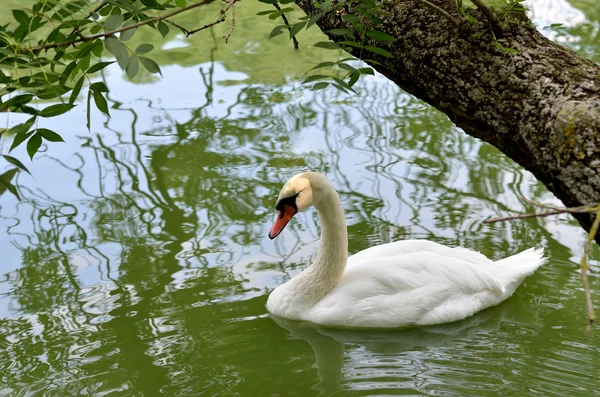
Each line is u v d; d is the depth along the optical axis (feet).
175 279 18.74
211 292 18.25
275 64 32.68
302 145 25.98
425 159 24.85
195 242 20.49
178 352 15.90
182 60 33.22
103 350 15.92
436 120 27.96
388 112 28.58
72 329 16.72
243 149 25.81
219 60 33.14
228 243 20.44
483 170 24.09
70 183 23.95
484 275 17.80
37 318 17.20
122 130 27.35
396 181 23.43
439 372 15.20
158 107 29.04
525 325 17.02
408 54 11.98
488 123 10.53
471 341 16.57
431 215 21.47
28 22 9.87
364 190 22.94
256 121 27.84
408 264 17.81
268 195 22.88
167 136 26.91
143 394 14.35
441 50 11.37
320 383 14.87
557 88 9.62
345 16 11.14
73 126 27.84
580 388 14.43
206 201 22.66
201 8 38.83
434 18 11.88
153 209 22.25
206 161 25.12
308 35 36.04
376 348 16.46
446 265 17.83
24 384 14.73
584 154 8.45
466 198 22.36
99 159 25.43
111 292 18.24
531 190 22.71
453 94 11.10
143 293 18.16
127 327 16.79
